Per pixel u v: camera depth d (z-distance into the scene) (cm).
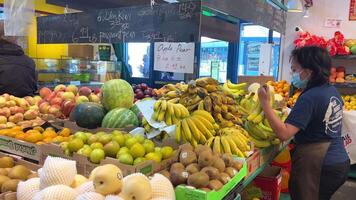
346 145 404
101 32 286
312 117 202
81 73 482
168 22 239
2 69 282
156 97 259
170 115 188
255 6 299
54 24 324
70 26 310
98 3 417
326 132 205
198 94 206
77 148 158
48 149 167
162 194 121
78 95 263
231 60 575
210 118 190
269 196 264
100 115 208
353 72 484
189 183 139
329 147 205
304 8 495
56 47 521
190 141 178
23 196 125
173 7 235
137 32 260
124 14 267
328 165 203
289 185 224
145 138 176
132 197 112
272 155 240
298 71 215
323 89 204
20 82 291
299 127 198
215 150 174
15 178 148
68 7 418
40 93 284
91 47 555
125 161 144
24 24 337
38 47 485
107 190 112
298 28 497
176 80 541
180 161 156
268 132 216
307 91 206
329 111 202
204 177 137
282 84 451
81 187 120
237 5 263
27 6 336
